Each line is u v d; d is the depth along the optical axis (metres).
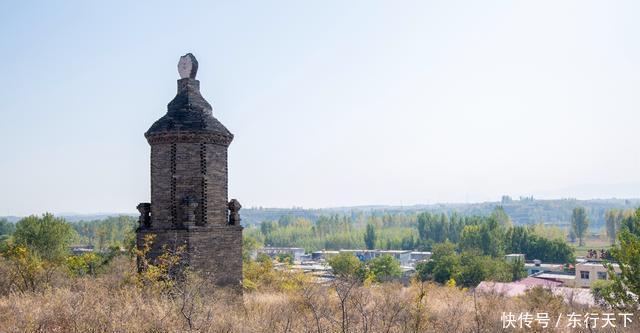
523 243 121.50
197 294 17.00
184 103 21.23
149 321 13.61
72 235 65.12
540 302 20.70
